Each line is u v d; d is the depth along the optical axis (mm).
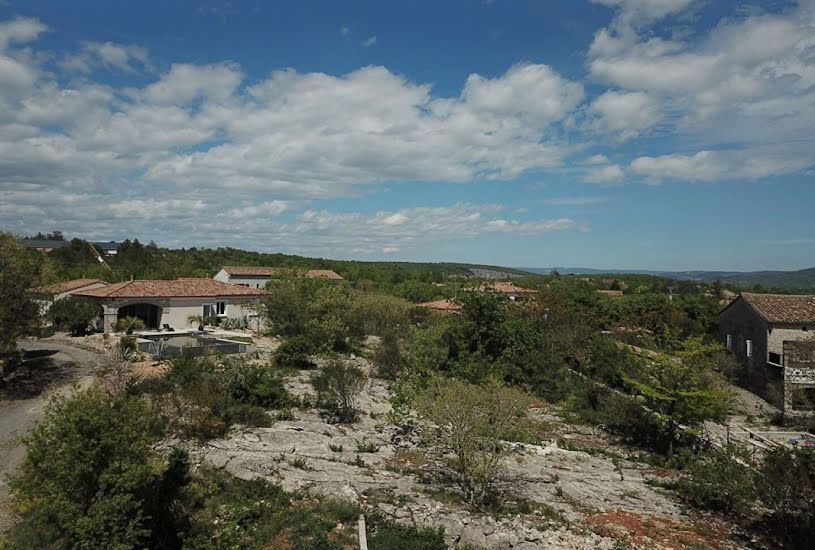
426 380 22422
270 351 34281
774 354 34906
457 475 16938
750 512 16109
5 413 20141
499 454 15789
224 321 45156
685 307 58250
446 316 35625
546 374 31891
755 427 27922
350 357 35844
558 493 16172
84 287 45219
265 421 19812
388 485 15148
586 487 17047
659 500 16781
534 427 24812
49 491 9289
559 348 36125
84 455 9422
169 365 23344
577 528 13516
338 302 39375
